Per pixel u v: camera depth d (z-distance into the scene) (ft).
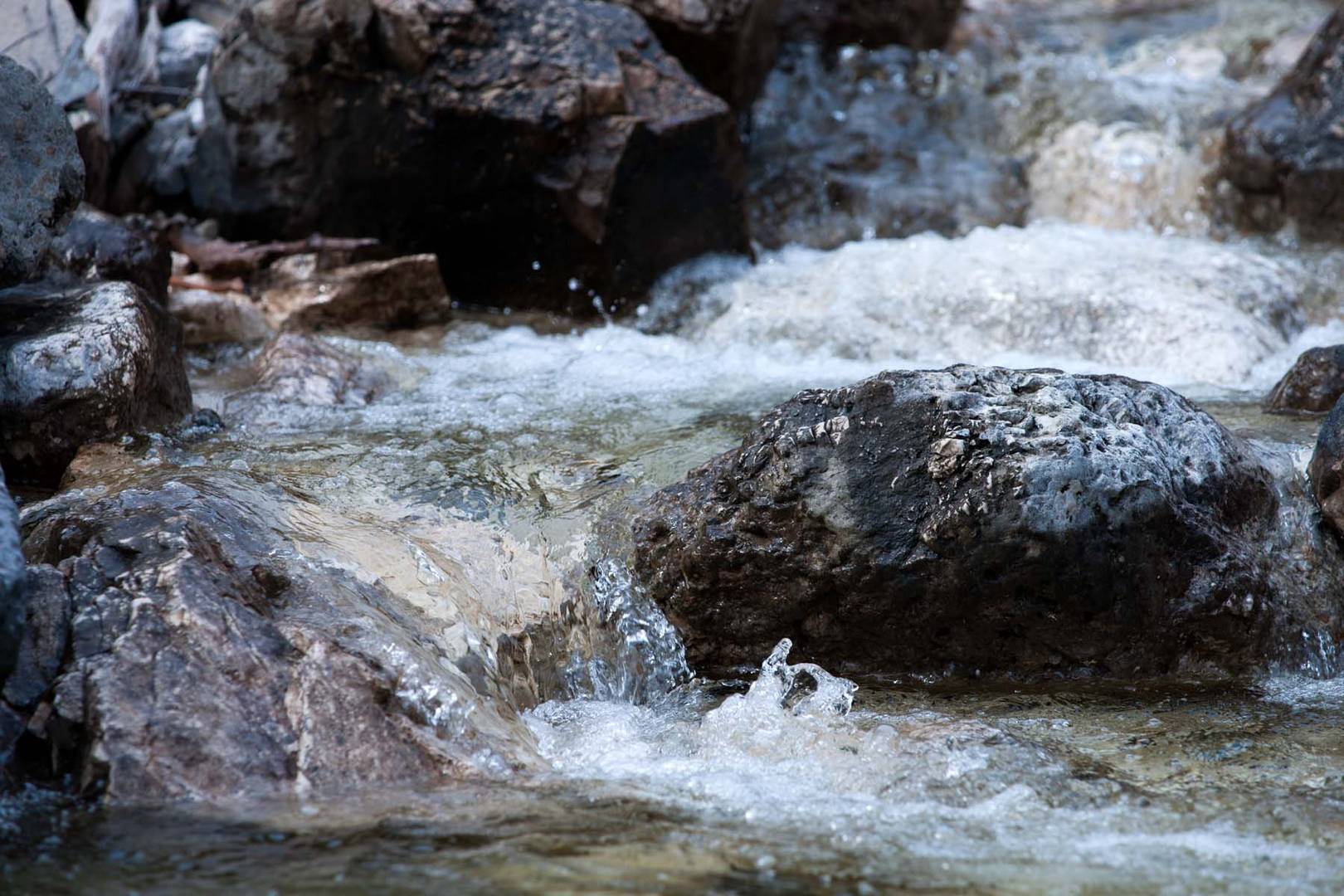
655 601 23.88
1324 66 46.70
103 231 33.71
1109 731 20.61
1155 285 37.50
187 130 44.52
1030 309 36.78
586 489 25.43
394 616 21.20
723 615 23.65
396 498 24.93
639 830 16.39
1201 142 49.70
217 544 20.98
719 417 29.71
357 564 22.07
